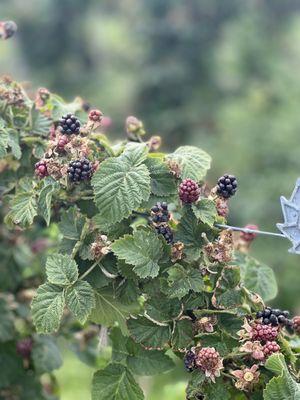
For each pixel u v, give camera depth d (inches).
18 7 139.2
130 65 123.7
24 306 29.0
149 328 19.9
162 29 116.6
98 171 20.1
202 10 118.1
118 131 117.0
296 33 119.0
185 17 118.3
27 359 28.8
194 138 105.4
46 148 22.1
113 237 20.4
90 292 19.4
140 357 21.1
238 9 119.0
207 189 22.0
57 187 20.4
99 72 136.7
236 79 111.1
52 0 137.9
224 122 97.9
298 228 19.3
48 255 21.1
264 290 23.2
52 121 23.5
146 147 20.5
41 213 20.5
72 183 20.8
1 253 28.9
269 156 91.7
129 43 126.2
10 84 23.9
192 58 115.0
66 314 28.2
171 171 20.8
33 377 28.8
